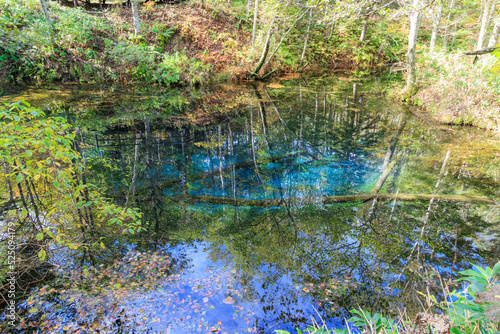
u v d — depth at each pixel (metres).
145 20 13.03
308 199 4.59
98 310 2.37
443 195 4.62
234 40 13.94
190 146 6.48
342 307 2.54
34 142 2.27
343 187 4.95
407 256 3.29
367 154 6.27
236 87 12.44
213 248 3.36
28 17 10.50
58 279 2.66
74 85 10.60
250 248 3.40
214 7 14.67
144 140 6.58
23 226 3.21
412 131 7.59
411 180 5.09
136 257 3.07
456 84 8.45
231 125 7.94
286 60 14.86
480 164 5.66
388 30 16.69
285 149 6.54
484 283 1.31
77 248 3.08
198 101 10.12
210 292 2.65
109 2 14.04
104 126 7.26
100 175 4.91
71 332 2.16
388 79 14.22
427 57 10.81
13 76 9.95
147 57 11.50
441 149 6.41
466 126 7.91
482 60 8.64
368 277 2.94
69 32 10.73
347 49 17.06
